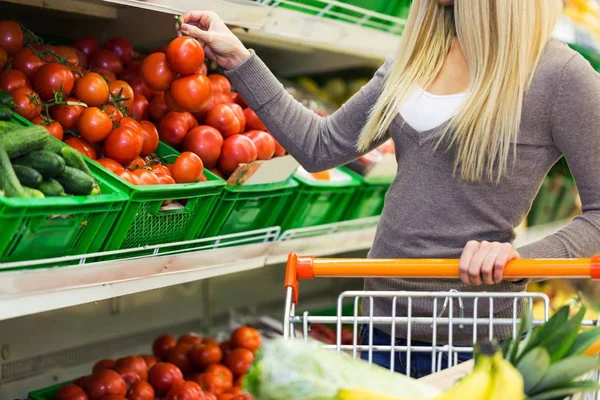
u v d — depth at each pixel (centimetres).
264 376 84
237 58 175
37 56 172
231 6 184
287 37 206
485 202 154
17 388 219
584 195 153
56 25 226
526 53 146
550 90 148
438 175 155
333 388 82
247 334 247
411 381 88
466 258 135
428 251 156
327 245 230
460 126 148
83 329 239
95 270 152
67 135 172
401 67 161
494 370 80
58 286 145
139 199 156
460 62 157
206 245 189
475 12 146
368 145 170
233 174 184
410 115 157
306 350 86
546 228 341
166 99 180
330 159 178
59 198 137
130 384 204
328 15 228
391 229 160
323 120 180
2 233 130
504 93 147
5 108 151
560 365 91
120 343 252
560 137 150
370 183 240
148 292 260
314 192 216
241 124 204
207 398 209
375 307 166
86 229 148
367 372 86
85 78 171
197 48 171
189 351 234
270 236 208
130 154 169
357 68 287
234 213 194
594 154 149
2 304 136
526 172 153
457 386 81
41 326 225
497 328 157
